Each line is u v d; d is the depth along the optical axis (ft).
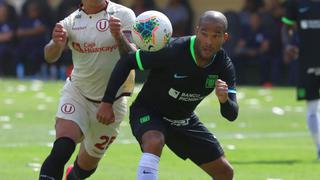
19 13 227.81
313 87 89.15
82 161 63.36
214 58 54.13
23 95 156.46
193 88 54.49
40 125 112.98
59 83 183.93
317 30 89.76
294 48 91.97
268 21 177.27
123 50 57.00
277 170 79.51
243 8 183.11
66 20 59.77
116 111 60.80
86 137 61.62
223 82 52.95
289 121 123.44
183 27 187.52
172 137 55.88
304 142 101.45
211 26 52.37
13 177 73.05
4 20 203.72
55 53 57.52
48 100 147.74
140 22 54.19
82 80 59.67
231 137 105.09
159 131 54.03
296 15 90.48
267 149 94.38
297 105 144.56
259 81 181.88
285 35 92.53
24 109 132.67
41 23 199.21
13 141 97.30
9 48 202.49
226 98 52.90
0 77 201.77
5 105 138.31
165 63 53.78
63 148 56.39
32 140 98.37
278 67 176.35
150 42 53.72
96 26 58.95
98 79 59.57
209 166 56.44
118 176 74.49
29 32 199.31
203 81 54.44
